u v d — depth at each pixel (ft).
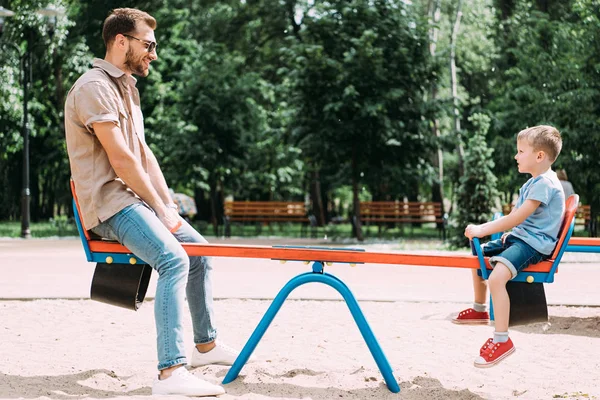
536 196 15.69
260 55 138.92
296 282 15.71
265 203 86.48
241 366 15.96
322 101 75.20
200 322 17.54
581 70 81.51
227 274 39.88
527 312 15.79
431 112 77.71
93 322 24.20
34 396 14.55
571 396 15.24
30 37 81.97
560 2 105.50
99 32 105.60
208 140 89.76
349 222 155.22
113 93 15.26
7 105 90.53
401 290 33.19
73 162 15.38
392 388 15.46
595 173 81.66
